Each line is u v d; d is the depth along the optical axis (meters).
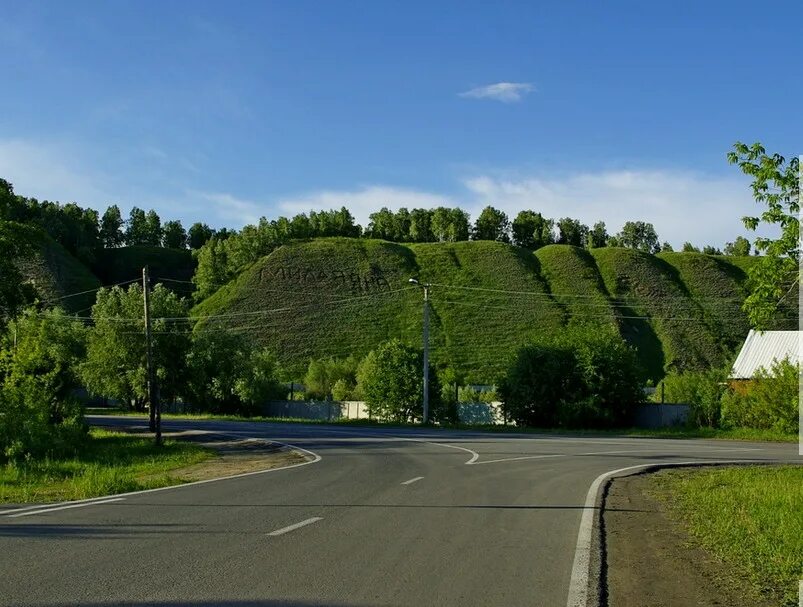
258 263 119.00
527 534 10.07
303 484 15.74
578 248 128.00
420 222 175.38
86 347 58.06
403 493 14.20
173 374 56.25
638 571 8.14
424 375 49.88
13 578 7.02
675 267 120.75
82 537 9.22
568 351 47.81
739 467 20.33
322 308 104.75
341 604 6.39
